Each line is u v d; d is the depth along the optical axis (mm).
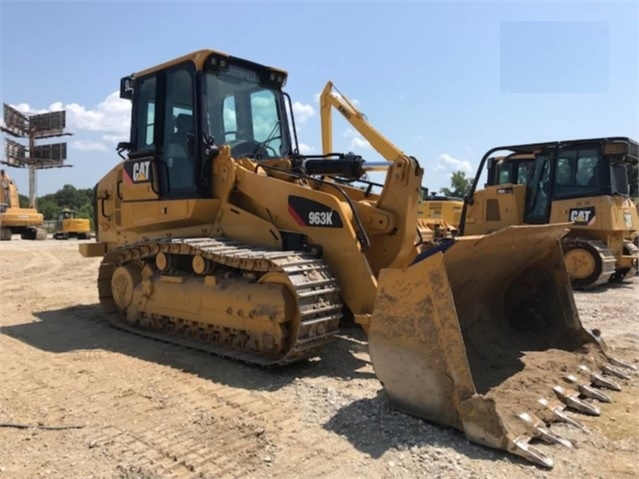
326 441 3877
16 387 5027
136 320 7281
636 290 11914
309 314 5156
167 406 4551
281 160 6742
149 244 6762
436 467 3479
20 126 56938
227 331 6074
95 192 8633
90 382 5168
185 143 6867
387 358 4266
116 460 3619
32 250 21297
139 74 7570
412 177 5754
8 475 3414
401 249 5766
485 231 13312
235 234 6551
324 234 5781
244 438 3936
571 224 5246
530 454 3539
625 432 3996
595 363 5137
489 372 4773
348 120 9016
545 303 5562
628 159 12445
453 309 3908
